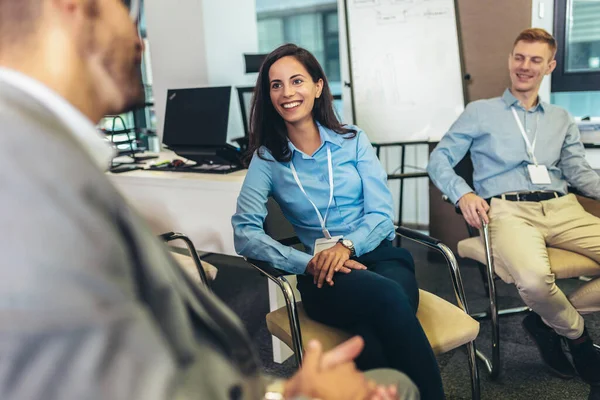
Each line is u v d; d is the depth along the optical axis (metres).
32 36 0.47
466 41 3.12
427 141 3.20
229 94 2.38
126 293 0.40
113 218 0.43
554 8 3.28
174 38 3.28
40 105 0.45
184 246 2.38
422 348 1.34
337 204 1.80
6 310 0.35
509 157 2.33
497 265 2.06
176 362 0.43
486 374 2.05
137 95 0.55
